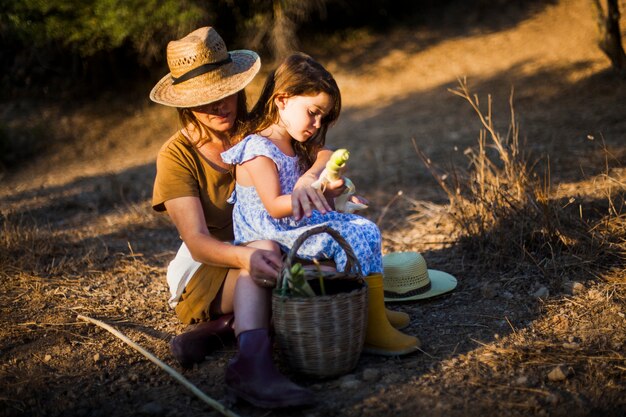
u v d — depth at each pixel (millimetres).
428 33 13812
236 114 3246
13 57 13016
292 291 2727
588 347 3033
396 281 3611
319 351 2709
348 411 2619
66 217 6551
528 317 3391
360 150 8344
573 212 4594
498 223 4250
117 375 3080
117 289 4254
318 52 13648
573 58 10859
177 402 2789
